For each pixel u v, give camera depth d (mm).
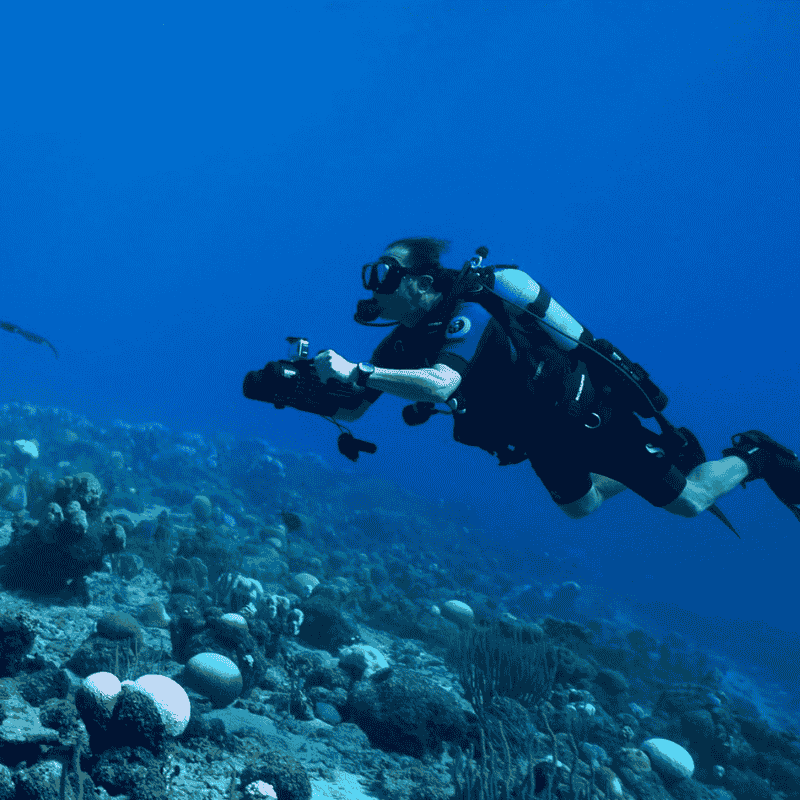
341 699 6938
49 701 4691
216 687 6016
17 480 11352
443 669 9484
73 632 6426
